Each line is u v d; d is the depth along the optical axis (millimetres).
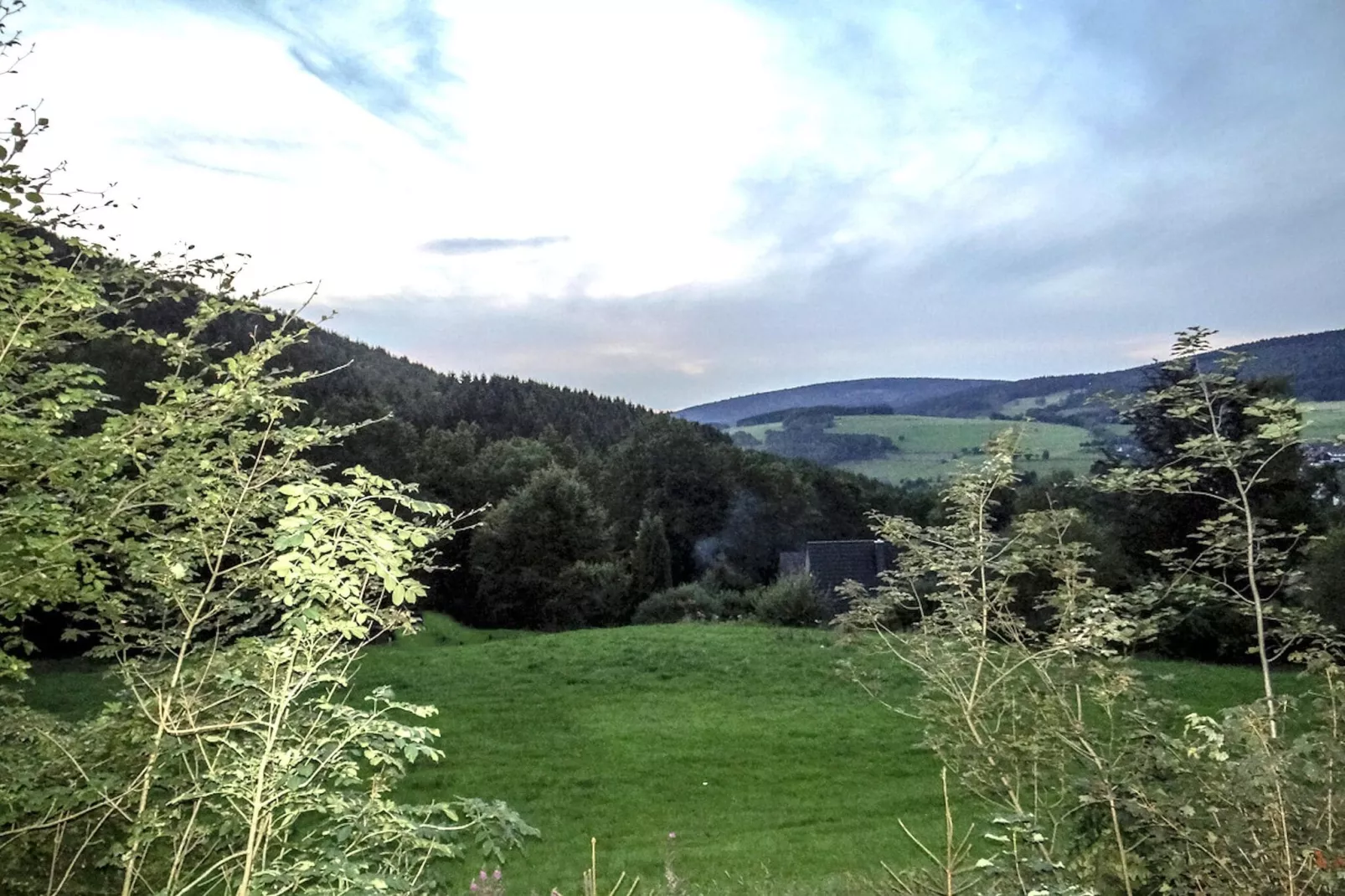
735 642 24828
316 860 3820
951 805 11125
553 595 44531
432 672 20812
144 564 3885
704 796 11867
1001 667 5918
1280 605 4844
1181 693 17281
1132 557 20156
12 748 4066
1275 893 3738
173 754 3826
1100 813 4441
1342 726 4250
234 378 4055
